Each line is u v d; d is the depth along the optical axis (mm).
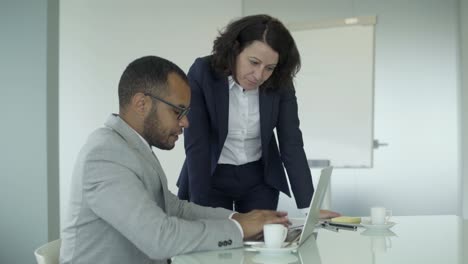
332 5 5230
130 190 1366
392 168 5074
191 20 5738
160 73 1525
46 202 3535
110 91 5867
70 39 5902
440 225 1790
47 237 3529
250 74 1950
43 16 3531
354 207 5145
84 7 5879
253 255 1314
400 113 5062
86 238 1423
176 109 1544
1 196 3564
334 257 1232
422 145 5023
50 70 3586
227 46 1973
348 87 5020
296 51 2051
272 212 1628
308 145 5129
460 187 4926
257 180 2197
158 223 1339
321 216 1923
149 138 1556
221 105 2051
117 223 1351
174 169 5750
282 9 5379
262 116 2082
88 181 1392
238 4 5609
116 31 5852
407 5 5055
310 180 2137
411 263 1140
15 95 3557
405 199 5047
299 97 5141
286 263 1197
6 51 3561
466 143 4898
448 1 4977
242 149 2150
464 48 4902
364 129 4977
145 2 5805
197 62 2104
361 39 4988
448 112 4980
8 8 3557
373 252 1287
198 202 2035
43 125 3537
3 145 3568
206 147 2066
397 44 5074
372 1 5125
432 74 5012
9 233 3564
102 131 1478
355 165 5004
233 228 1425
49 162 3561
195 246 1348
